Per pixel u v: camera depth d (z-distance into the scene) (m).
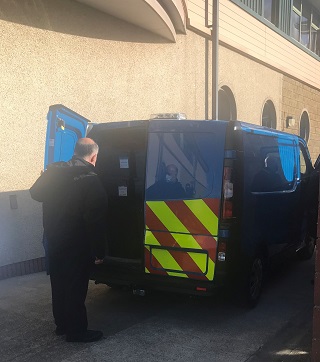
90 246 3.69
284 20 13.58
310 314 4.48
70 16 6.32
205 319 4.32
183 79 8.92
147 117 7.98
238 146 4.10
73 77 6.45
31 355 3.50
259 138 4.72
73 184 3.60
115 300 4.85
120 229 4.42
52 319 4.25
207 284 3.97
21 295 4.95
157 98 8.21
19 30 5.61
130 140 4.49
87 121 5.26
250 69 11.54
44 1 5.92
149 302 4.79
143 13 6.85
